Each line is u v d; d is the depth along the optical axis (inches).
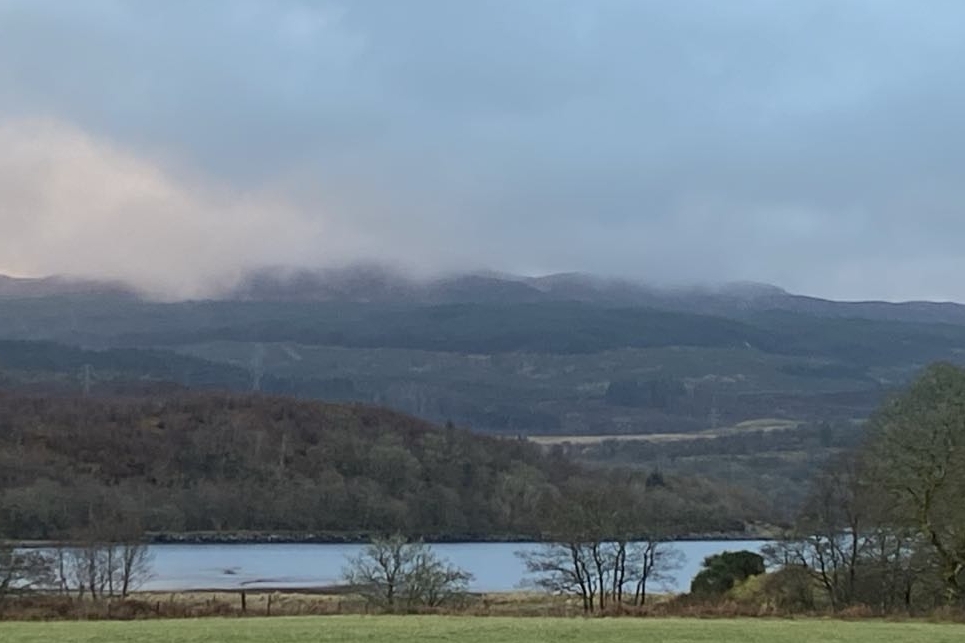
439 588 2829.7
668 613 2146.9
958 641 1492.4
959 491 2364.7
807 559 2746.1
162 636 1481.3
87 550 3336.6
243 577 4453.7
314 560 5019.7
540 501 5452.8
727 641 1461.6
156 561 4933.6
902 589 2603.3
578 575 3134.8
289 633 1514.5
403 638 1444.4
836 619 1995.6
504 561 4746.6
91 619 1974.7
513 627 1614.2
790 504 5231.3
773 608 2256.4
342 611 2364.7
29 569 2785.4
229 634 1503.4
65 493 5172.2
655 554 3612.2
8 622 1822.1
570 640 1440.7
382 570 2928.2
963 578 2493.8
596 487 4783.5
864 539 2667.3
